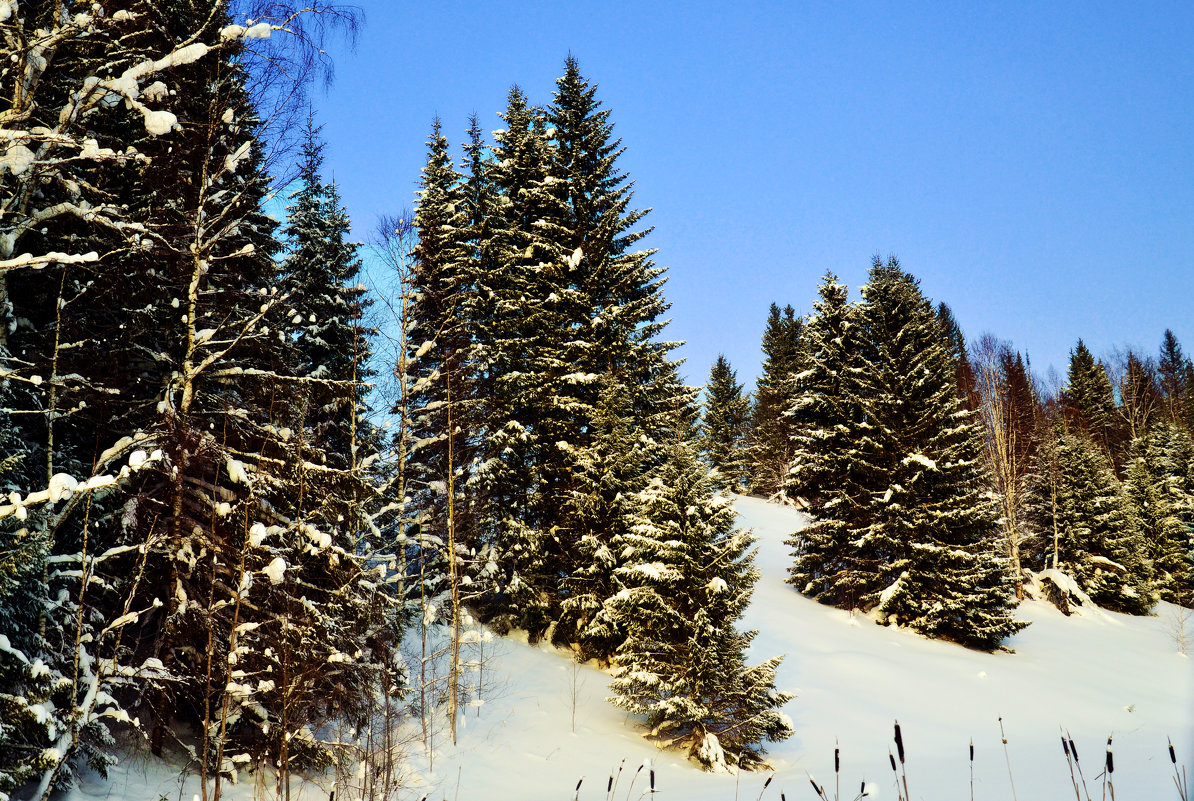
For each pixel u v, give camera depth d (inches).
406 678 580.1
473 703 625.0
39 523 344.5
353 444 681.6
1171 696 909.2
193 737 476.4
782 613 1032.8
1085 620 1299.2
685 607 618.8
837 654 889.5
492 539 810.8
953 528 1040.8
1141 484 1748.3
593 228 941.8
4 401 357.4
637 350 879.7
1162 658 1107.3
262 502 452.4
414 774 501.4
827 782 492.1
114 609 426.6
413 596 768.3
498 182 1006.4
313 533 455.2
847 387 1209.4
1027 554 1518.2
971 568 1035.3
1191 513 1739.7
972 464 1058.1
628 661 623.8
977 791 428.1
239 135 448.8
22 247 408.2
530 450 843.4
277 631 421.7
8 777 294.2
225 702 390.3
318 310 770.8
